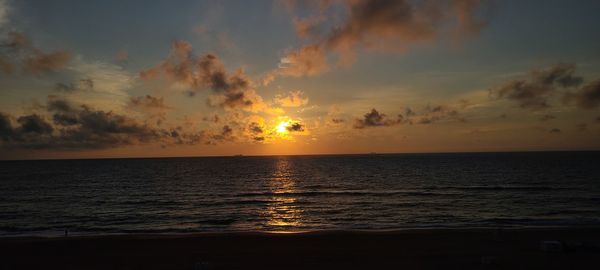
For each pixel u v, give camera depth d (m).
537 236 23.66
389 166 128.12
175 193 55.69
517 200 43.56
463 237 23.88
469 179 72.31
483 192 51.62
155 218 35.09
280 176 89.38
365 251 20.94
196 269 17.31
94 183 73.12
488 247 21.16
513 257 18.81
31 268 18.41
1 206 43.56
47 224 32.56
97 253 21.08
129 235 26.00
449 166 120.94
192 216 35.97
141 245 22.81
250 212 38.00
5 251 21.53
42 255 20.70
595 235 23.84
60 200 48.50
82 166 161.75
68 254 20.91
